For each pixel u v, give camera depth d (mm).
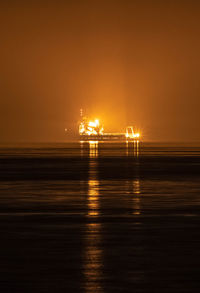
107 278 52719
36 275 53625
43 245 65562
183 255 60625
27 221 82688
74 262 57938
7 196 116062
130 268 55781
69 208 97062
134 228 76562
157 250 63000
